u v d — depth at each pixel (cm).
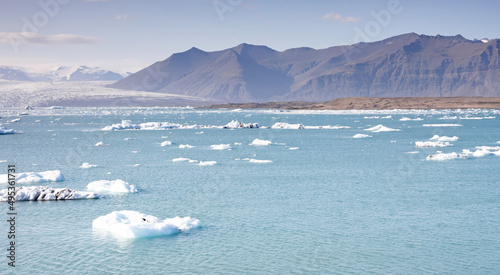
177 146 7450
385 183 4162
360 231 2722
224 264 2234
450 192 3762
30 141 8244
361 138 8762
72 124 13862
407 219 2969
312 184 4119
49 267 2197
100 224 2741
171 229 2689
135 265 2220
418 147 7156
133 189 3762
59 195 3444
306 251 2405
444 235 2645
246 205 3338
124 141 8306
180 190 3847
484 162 5303
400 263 2253
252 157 6031
